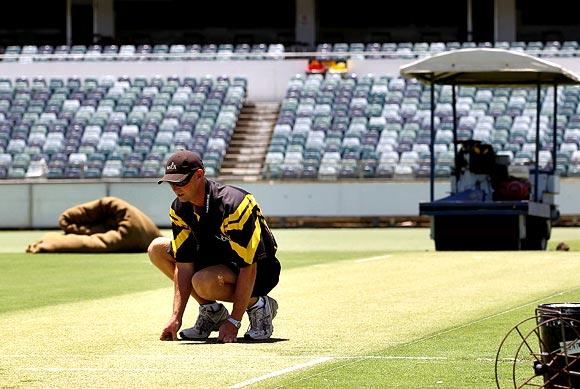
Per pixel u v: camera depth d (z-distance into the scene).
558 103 41.03
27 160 40.44
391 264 19.34
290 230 34.81
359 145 39.91
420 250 24.61
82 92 44.03
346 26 58.69
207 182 9.77
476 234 24.02
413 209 36.06
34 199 36.31
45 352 9.66
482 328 10.89
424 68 24.44
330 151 39.66
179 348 9.72
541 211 24.78
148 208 36.19
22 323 11.93
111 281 17.36
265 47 48.47
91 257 22.69
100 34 52.22
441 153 37.53
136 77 45.22
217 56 45.00
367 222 36.34
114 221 24.44
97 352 9.59
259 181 36.72
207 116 42.47
